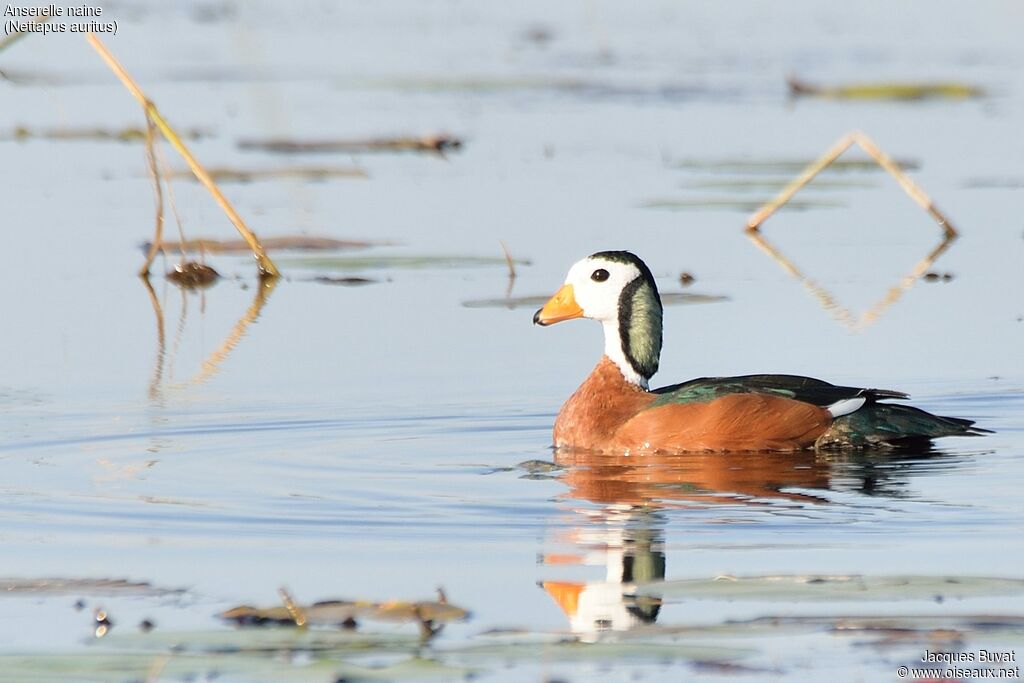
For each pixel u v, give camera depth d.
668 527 11.68
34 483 13.06
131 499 12.57
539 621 9.62
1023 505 12.16
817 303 20.22
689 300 20.38
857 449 14.19
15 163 31.00
